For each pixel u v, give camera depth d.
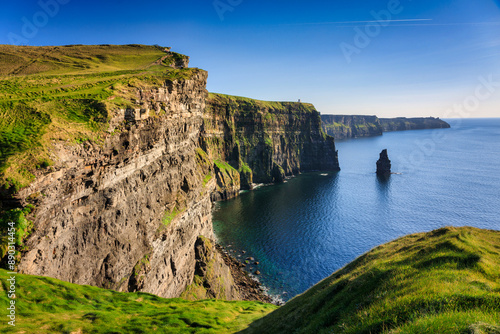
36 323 23.47
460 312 11.88
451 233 26.06
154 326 30.83
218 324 35.69
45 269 30.39
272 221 136.50
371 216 136.75
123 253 43.88
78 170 34.69
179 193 68.31
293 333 21.22
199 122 90.12
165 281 57.16
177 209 64.44
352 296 20.02
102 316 29.39
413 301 14.31
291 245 109.75
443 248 22.31
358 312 16.30
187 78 73.00
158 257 54.44
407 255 23.62
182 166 72.25
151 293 48.12
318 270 92.00
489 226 115.19
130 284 45.38
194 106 82.06
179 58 110.12
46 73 68.19
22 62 75.06
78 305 30.22
